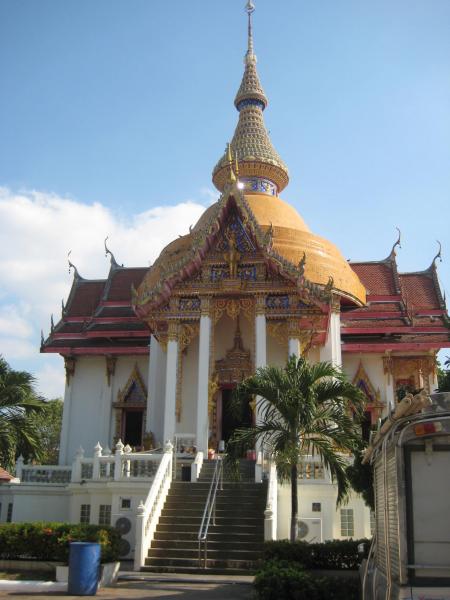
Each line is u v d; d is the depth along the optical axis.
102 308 36.44
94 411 34.31
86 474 22.22
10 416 21.22
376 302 34.69
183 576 16.56
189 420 28.64
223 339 30.05
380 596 10.01
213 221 26.25
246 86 40.00
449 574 8.52
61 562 16.33
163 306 26.61
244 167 36.84
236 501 19.95
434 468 8.95
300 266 25.16
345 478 16.42
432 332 32.81
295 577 12.84
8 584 15.05
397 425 9.41
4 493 23.78
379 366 32.91
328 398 17.20
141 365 34.41
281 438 16.66
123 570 17.59
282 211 33.38
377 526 11.53
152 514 18.67
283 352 29.17
